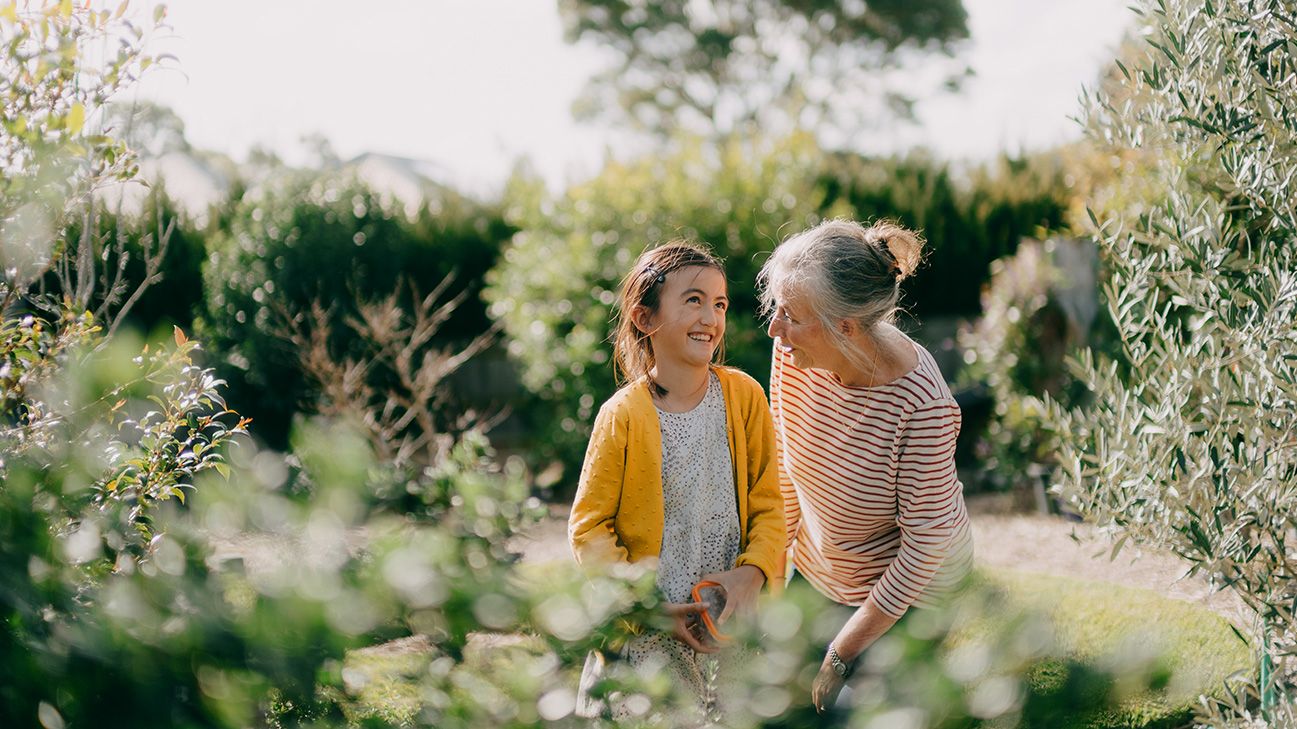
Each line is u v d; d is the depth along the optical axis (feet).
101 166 7.79
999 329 26.96
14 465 3.92
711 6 108.27
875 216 38.37
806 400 8.40
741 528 8.20
